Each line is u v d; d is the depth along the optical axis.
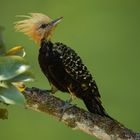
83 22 19.84
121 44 19.75
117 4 20.05
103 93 19.05
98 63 19.41
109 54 19.53
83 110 10.30
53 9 20.00
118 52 19.58
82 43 19.61
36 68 18.56
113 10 20.03
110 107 18.84
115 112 18.81
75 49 19.56
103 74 19.27
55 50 11.63
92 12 19.95
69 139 18.72
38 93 10.20
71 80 11.51
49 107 10.19
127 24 19.98
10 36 19.38
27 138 18.91
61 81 11.59
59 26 19.78
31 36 11.78
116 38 19.75
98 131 10.26
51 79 11.70
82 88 11.46
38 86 18.27
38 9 20.11
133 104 18.89
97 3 20.00
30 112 18.92
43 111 10.22
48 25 11.72
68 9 20.00
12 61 8.41
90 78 11.48
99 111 11.32
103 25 19.89
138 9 20.09
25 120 18.92
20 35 19.08
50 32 11.73
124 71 19.34
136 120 18.72
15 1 20.11
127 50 19.62
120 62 19.44
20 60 8.41
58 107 10.20
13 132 18.97
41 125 18.91
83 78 11.46
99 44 19.62
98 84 19.17
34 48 18.81
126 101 18.92
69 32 19.72
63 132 18.73
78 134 18.69
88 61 19.45
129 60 19.52
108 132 10.24
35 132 18.92
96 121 10.25
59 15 19.97
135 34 19.97
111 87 19.08
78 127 10.28
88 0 19.97
